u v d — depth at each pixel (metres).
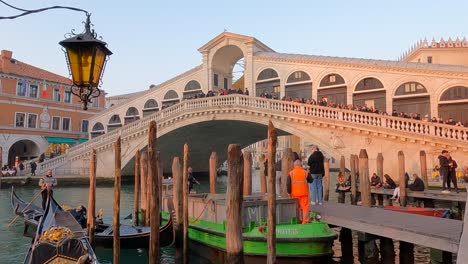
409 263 8.42
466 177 14.97
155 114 27.38
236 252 6.03
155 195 7.28
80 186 28.77
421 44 36.25
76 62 4.52
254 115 23.42
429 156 18.44
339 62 24.81
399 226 7.62
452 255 7.60
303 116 21.59
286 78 26.91
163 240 9.66
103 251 10.07
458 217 13.34
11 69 35.16
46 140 36.62
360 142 20.25
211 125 26.67
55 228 7.01
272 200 6.66
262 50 30.47
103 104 42.59
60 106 38.12
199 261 9.38
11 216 15.41
